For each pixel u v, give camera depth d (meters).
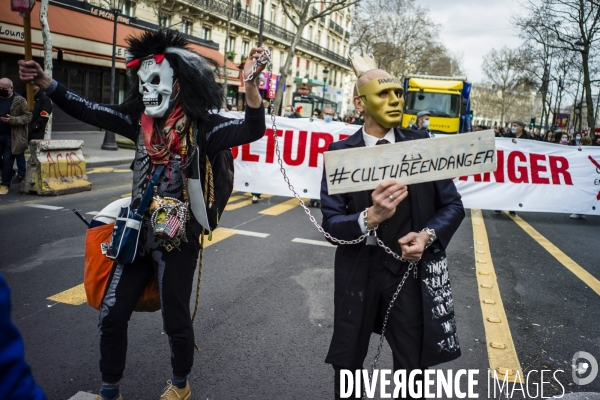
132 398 3.06
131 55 2.68
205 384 3.26
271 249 6.63
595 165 10.00
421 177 2.27
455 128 20.08
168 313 2.75
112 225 2.86
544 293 5.50
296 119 9.91
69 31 19.62
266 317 4.41
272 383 3.32
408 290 2.37
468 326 4.46
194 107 2.64
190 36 28.42
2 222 6.96
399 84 2.42
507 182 10.12
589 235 8.99
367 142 2.49
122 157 15.01
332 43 57.47
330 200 2.46
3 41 17.00
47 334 3.80
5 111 8.58
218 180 2.93
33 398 0.95
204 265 5.77
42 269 5.20
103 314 2.69
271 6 39.94
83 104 2.79
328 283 5.40
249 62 2.56
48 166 8.98
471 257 6.88
